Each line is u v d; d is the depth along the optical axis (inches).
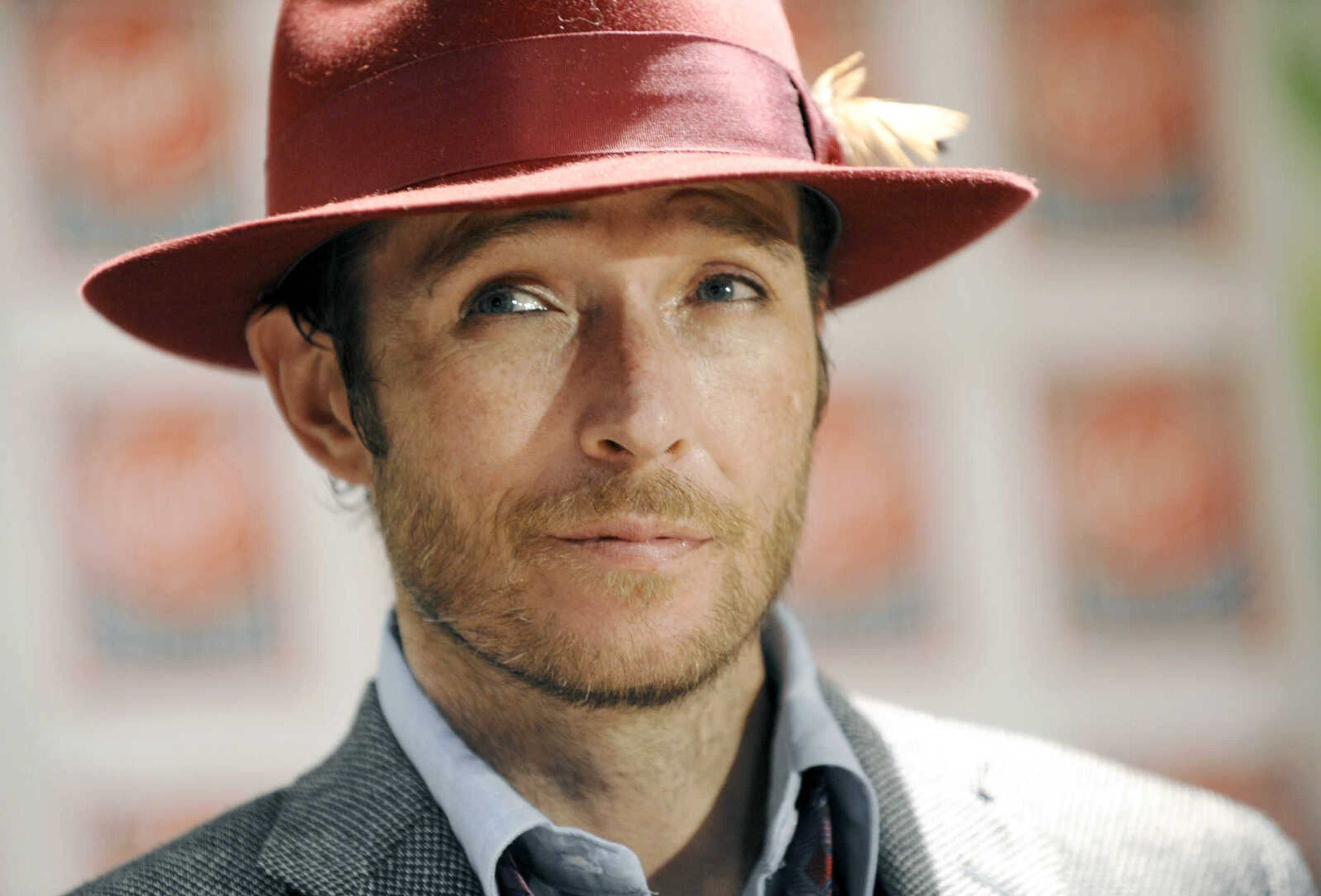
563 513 92.7
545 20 93.3
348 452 112.0
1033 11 282.5
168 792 259.0
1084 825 119.3
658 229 95.4
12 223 256.1
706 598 95.7
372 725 109.2
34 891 252.1
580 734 100.5
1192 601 281.0
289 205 103.7
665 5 96.0
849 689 270.8
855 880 109.9
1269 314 284.0
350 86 98.3
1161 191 284.8
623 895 100.4
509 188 86.2
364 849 99.7
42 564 254.8
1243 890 119.3
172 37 262.5
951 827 113.1
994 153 279.6
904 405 277.3
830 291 132.7
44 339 256.2
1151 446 281.7
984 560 276.1
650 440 91.0
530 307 96.2
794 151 102.5
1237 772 279.6
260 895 99.0
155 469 260.1
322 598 263.4
